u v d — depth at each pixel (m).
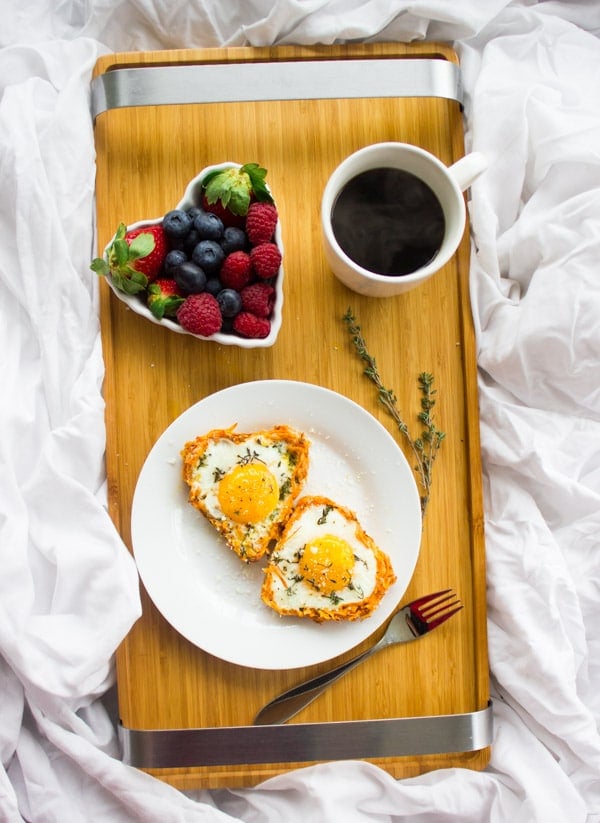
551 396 0.80
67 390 0.77
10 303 0.78
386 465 0.75
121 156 0.77
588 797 0.80
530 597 0.78
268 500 0.73
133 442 0.77
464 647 0.78
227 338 0.72
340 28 0.78
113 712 0.82
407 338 0.78
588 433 0.80
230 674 0.77
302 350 0.78
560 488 0.79
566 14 0.84
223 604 0.76
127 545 0.77
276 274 0.73
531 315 0.78
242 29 0.79
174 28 0.82
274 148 0.78
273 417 0.75
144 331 0.77
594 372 0.78
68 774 0.79
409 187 0.73
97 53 0.79
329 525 0.75
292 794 0.79
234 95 0.77
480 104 0.80
